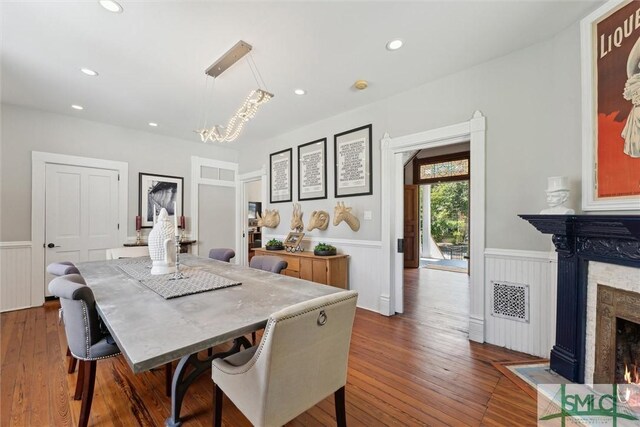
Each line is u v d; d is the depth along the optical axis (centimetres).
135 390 191
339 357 137
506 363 218
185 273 221
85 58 246
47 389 189
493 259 252
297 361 117
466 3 183
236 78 281
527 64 232
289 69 264
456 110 272
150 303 149
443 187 962
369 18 196
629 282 157
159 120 405
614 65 167
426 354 236
